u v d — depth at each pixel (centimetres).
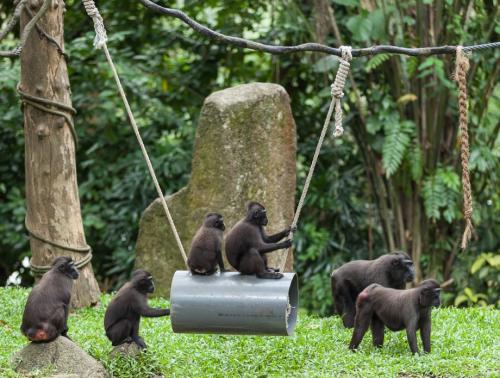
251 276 823
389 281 1112
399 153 1529
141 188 1725
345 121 1644
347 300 1150
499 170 1672
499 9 1611
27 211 1251
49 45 1218
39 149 1229
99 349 974
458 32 1525
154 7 941
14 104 1697
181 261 1383
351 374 915
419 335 1089
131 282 924
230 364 959
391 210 1712
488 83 1596
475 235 1658
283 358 985
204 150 1362
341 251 1723
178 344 1041
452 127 1625
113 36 1739
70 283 920
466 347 1016
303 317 1250
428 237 1631
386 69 1614
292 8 1686
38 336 880
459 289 1619
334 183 1706
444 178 1533
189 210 1371
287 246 830
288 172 1367
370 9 1598
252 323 805
